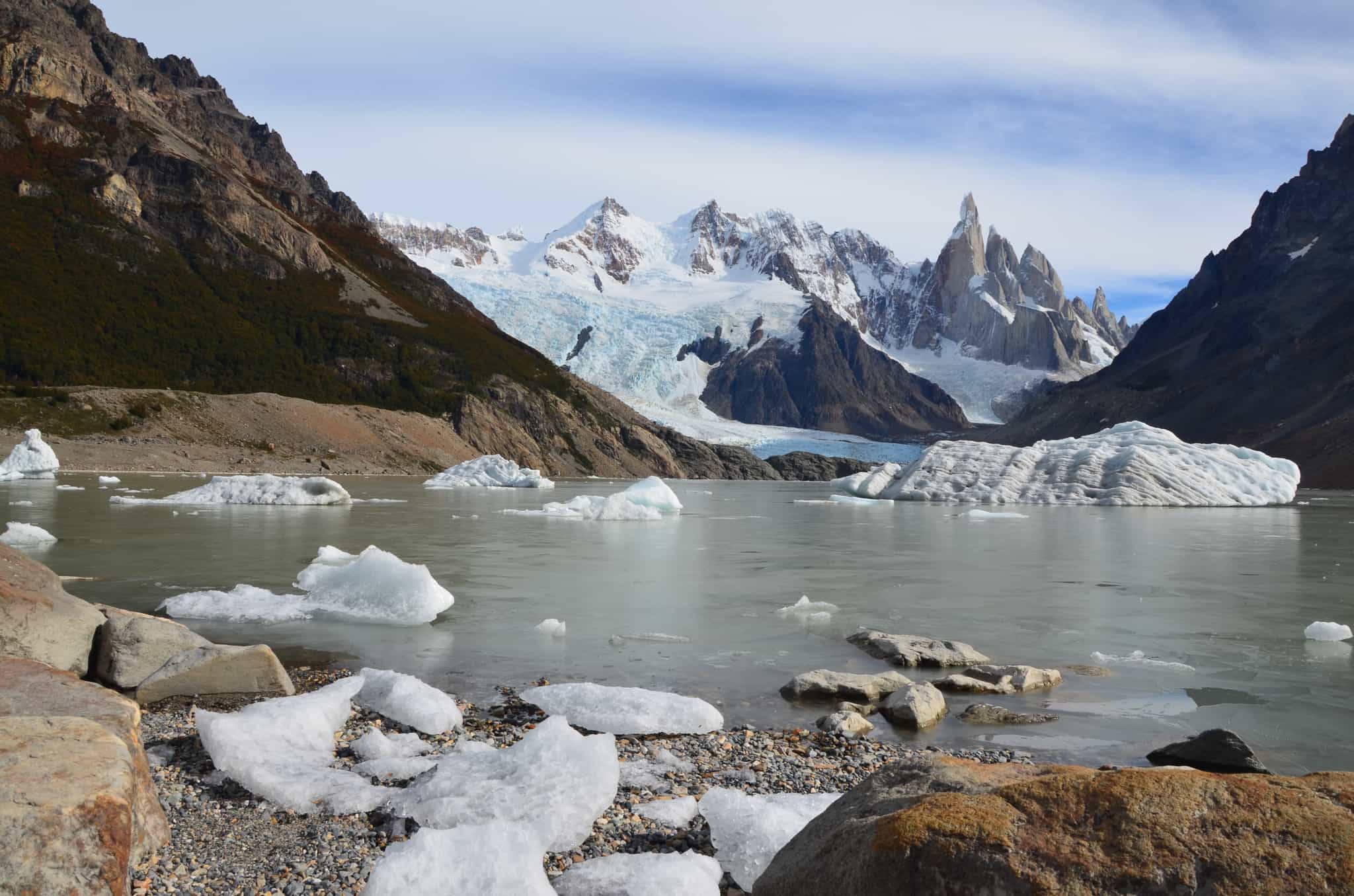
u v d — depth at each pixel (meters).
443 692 7.41
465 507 33.59
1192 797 3.05
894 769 3.89
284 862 4.29
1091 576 15.23
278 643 9.26
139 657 7.40
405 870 3.69
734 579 14.37
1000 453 47.69
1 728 4.00
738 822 4.44
